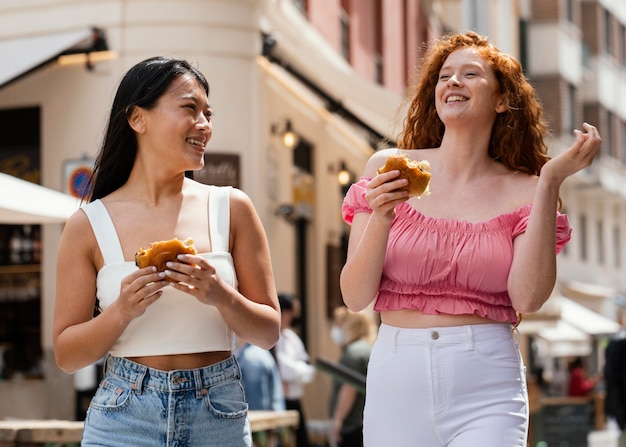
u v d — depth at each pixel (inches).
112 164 193.8
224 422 186.4
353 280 198.7
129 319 179.0
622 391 473.1
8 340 608.1
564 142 1748.3
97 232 189.3
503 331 199.9
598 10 1993.1
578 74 1847.9
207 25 613.3
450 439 196.7
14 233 614.9
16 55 601.3
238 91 621.6
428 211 204.5
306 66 659.4
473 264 197.5
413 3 1106.7
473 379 195.8
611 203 2068.2
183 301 184.5
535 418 733.9
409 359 197.8
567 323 1179.9
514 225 201.0
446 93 208.2
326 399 765.3
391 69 1005.8
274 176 663.8
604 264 2032.5
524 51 1729.8
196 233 191.2
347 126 834.8
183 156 190.4
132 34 607.8
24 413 588.7
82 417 558.6
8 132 627.5
